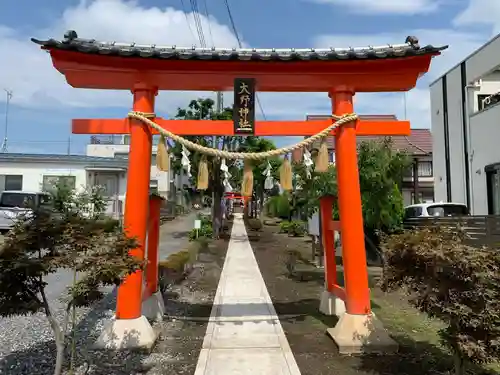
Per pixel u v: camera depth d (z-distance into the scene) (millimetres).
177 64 5738
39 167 23156
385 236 4695
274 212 39062
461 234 4176
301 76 5957
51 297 8492
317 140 6121
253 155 5809
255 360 5086
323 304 7449
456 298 3703
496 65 12820
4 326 6578
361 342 5355
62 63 5637
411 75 5926
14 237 3732
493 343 3580
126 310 5621
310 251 16516
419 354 5246
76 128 6043
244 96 5941
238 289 9594
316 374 4648
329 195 7465
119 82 6008
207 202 32594
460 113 14953
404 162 10875
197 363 5008
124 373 4691
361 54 5582
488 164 13102
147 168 5930
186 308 7859
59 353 3953
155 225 7379
